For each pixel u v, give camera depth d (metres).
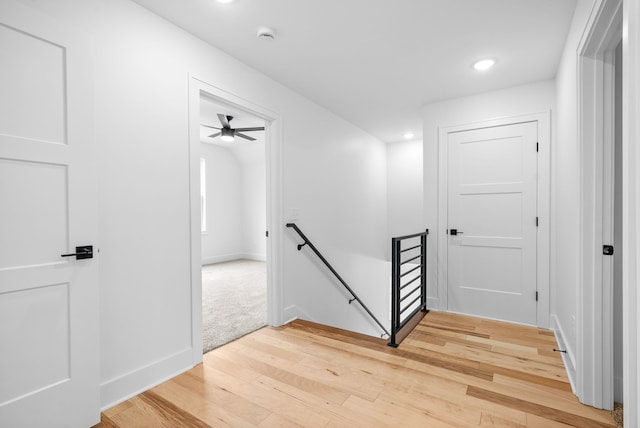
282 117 2.99
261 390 1.83
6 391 1.32
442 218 3.39
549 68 2.68
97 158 1.67
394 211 5.62
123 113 1.78
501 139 3.12
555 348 2.40
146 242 1.89
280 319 2.90
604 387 1.65
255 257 7.45
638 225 0.88
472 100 3.26
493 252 3.16
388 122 4.30
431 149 3.47
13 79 1.33
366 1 1.85
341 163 4.08
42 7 1.47
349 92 3.20
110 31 1.73
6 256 1.32
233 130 4.65
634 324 0.93
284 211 2.98
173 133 2.04
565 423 1.54
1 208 1.31
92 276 1.58
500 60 2.55
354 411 1.63
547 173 2.90
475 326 2.91
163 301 1.98
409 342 2.52
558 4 1.86
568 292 2.18
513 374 2.00
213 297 4.02
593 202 1.69
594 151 1.69
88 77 1.56
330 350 2.36
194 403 1.72
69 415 1.49
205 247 6.81
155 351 1.93
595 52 1.68
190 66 2.15
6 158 1.32
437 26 2.10
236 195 7.51
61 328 1.47
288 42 2.29
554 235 2.87
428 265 3.46
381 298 5.41
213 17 2.00
